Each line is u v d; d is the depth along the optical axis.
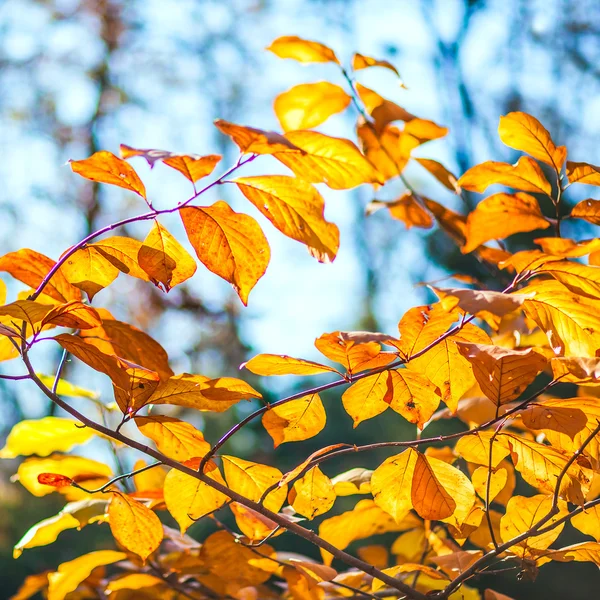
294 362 2.17
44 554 9.02
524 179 2.27
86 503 2.38
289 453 9.52
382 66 2.38
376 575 2.17
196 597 2.46
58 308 2.12
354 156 2.16
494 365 2.13
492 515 2.35
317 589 2.32
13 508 9.48
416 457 2.21
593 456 2.19
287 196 2.15
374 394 2.20
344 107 2.42
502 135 2.25
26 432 2.38
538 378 5.59
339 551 2.17
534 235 7.81
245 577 2.33
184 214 2.14
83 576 2.38
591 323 2.14
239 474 2.23
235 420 9.44
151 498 2.34
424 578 2.44
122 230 11.44
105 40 13.48
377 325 14.31
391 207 2.52
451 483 2.20
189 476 2.22
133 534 2.24
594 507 2.22
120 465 2.42
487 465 2.24
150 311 9.62
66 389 2.41
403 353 2.16
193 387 2.16
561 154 2.25
